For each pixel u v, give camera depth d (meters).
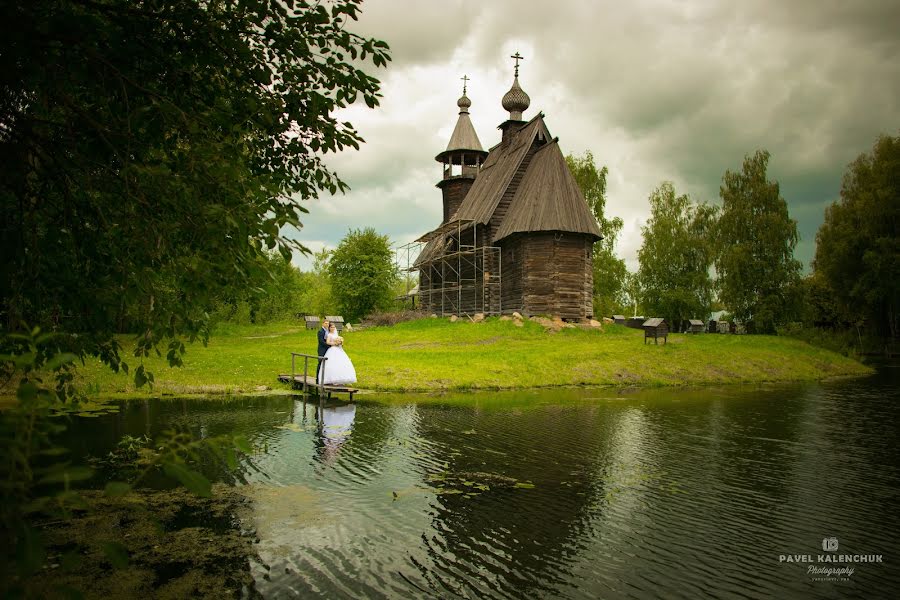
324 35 5.04
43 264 5.11
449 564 5.45
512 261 38.62
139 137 4.73
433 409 14.63
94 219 5.16
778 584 5.22
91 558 5.26
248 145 5.64
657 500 7.56
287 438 10.64
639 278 56.81
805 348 32.03
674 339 32.91
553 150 38.03
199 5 4.68
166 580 4.91
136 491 7.24
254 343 33.00
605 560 5.64
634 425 12.99
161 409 13.55
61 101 4.39
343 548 5.74
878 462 9.90
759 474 9.02
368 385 18.22
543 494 7.68
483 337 31.61
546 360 23.38
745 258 46.09
